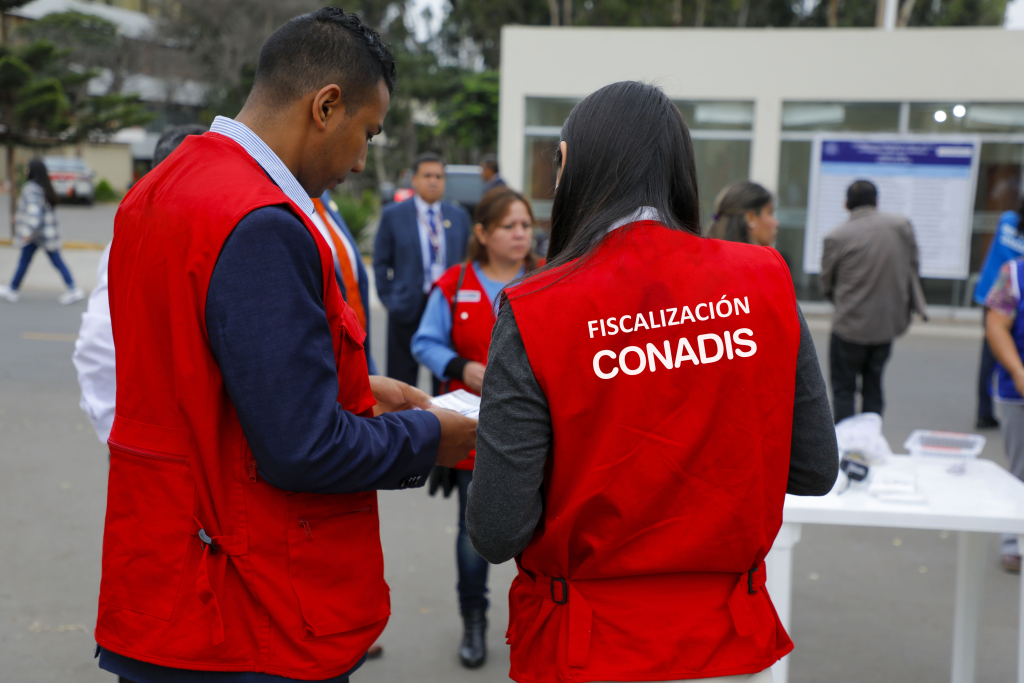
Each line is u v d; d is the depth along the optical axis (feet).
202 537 4.06
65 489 14.33
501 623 10.44
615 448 3.82
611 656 3.94
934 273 34.45
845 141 34.27
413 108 145.69
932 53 34.55
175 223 4.03
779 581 7.30
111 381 6.29
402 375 17.01
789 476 4.39
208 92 136.56
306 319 3.94
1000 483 7.79
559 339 3.78
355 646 4.39
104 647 4.35
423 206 17.01
